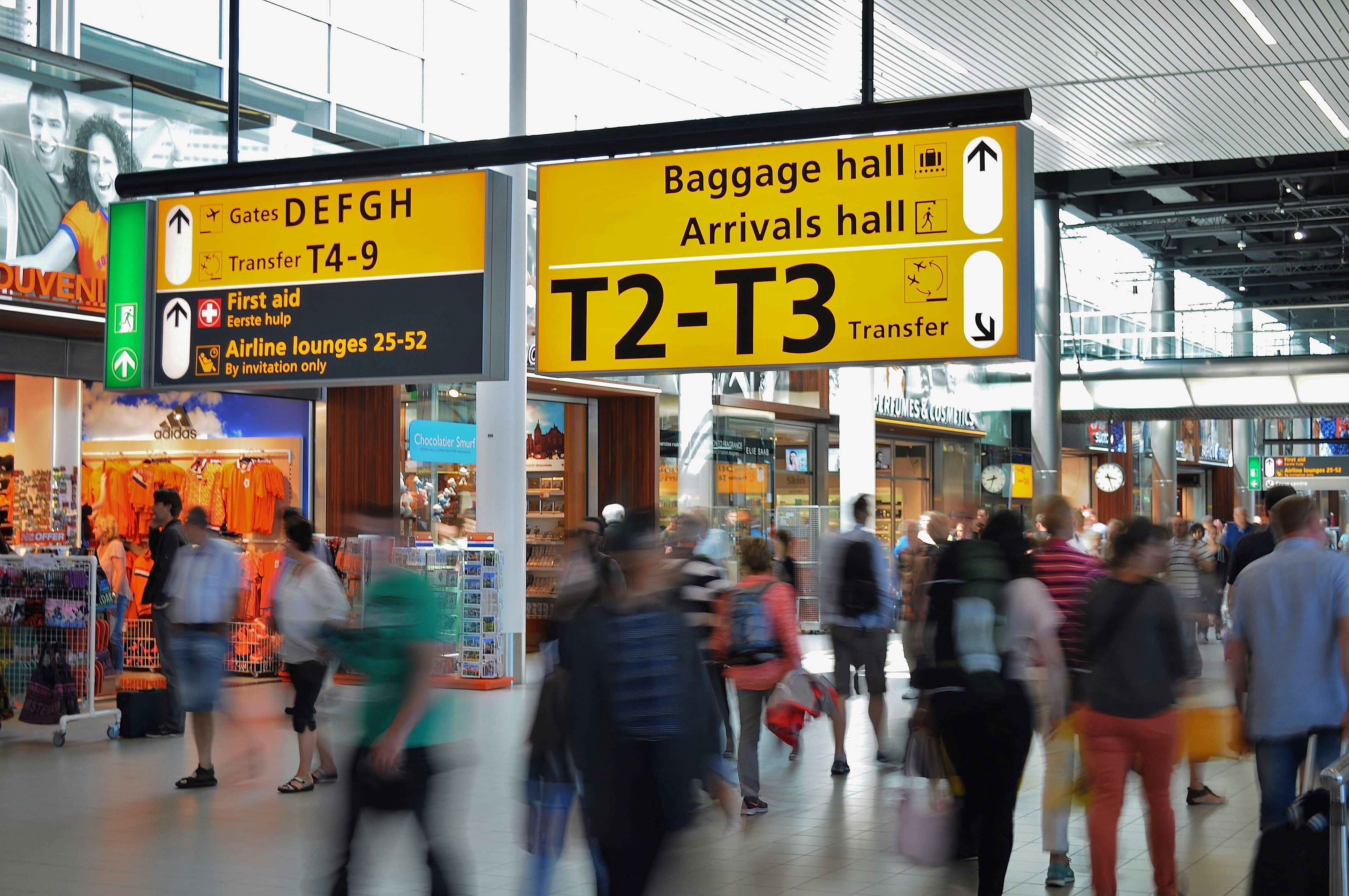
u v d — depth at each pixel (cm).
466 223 818
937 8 1547
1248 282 4328
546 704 618
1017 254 739
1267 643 611
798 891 696
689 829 488
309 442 1692
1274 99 1900
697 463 2130
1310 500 623
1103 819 611
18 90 1298
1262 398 3070
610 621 489
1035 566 744
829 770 1063
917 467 2925
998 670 636
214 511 1717
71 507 1488
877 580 1074
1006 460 3189
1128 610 612
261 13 1611
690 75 2275
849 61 1742
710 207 795
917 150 757
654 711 482
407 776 588
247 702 1444
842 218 770
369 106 1753
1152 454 4128
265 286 863
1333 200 2966
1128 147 2206
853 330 767
